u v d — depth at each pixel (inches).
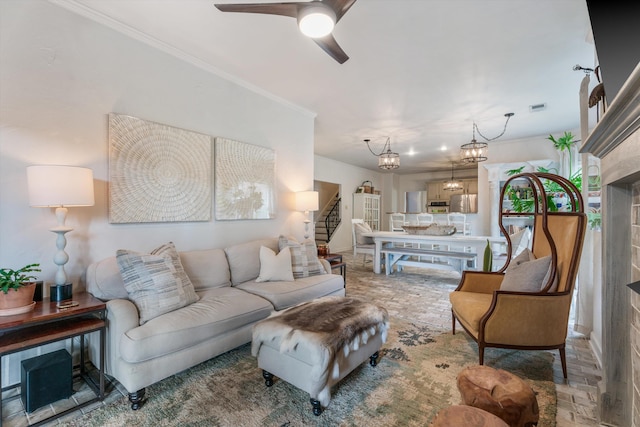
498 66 122.3
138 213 102.0
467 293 105.0
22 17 80.3
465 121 192.5
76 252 89.7
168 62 111.0
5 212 78.1
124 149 98.6
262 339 76.0
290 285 115.7
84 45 90.7
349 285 186.7
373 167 388.5
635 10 41.0
